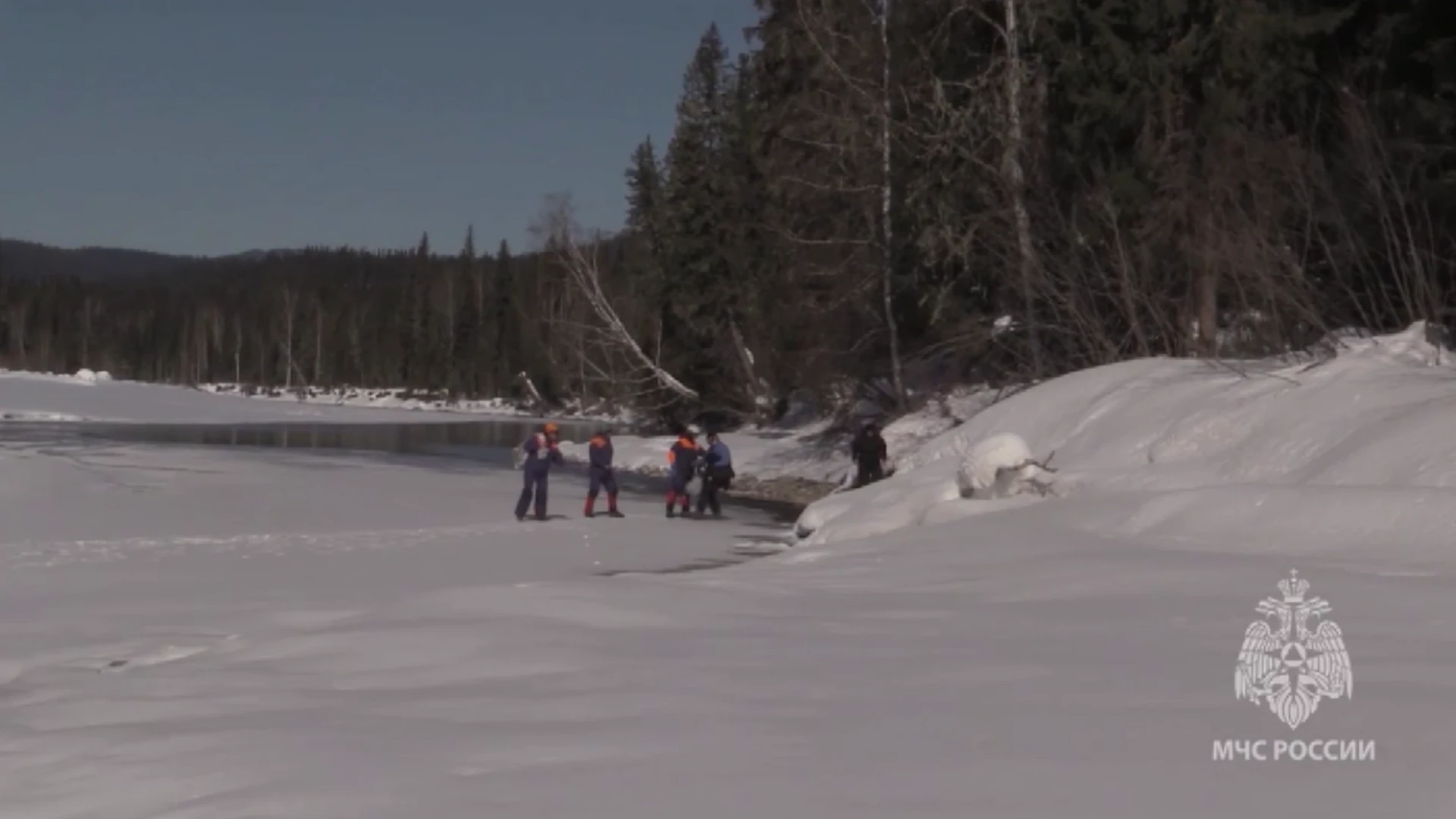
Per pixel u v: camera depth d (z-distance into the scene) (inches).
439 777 207.2
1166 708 230.7
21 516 808.3
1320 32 941.2
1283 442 583.8
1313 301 867.4
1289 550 433.7
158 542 689.0
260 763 222.2
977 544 510.0
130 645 378.6
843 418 1385.3
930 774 195.6
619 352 2015.3
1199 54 927.0
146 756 234.1
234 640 370.9
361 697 272.2
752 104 1790.1
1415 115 877.8
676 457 936.9
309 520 832.3
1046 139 1031.6
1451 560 390.6
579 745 222.4
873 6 1192.8
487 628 336.2
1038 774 192.7
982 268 1103.6
